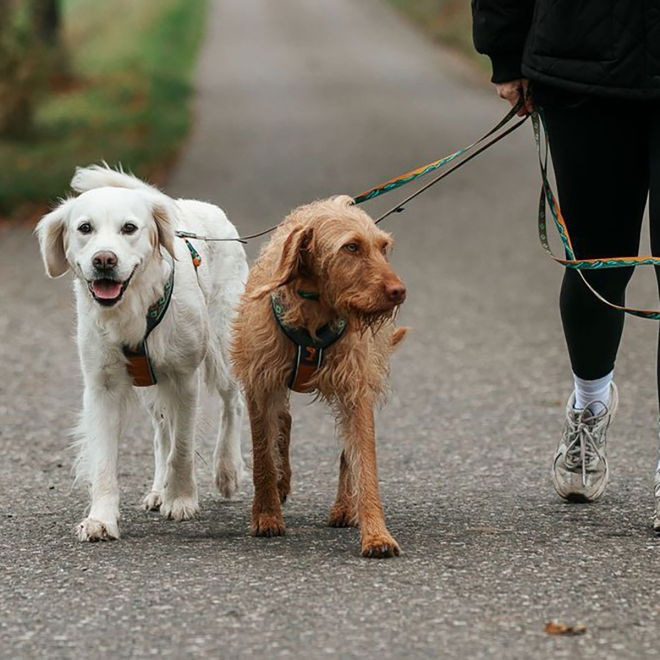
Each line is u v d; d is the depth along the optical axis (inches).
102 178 389.1
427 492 411.8
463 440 491.2
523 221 1080.8
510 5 367.2
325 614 279.6
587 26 342.0
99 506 364.5
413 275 879.1
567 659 251.1
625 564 315.9
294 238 327.0
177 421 391.9
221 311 434.0
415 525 366.0
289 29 2974.9
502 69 378.3
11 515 391.2
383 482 428.1
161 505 401.7
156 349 374.3
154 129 1566.2
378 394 357.1
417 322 739.4
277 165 1357.0
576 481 385.1
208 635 267.9
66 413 547.2
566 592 293.4
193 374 390.6
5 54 1512.1
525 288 829.8
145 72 2031.3
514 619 274.8
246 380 354.9
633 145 353.1
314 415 545.0
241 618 278.2
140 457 481.1
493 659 251.6
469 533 353.7
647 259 340.8
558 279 856.3
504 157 1412.4
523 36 371.9
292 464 460.1
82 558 335.9
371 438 343.0
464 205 1163.9
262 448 360.5
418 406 553.6
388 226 1076.5
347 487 371.6
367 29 2955.2
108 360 373.7
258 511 363.9
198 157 1425.9
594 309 374.3
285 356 345.1
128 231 363.3
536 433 499.2
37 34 1812.3
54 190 1195.9
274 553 337.1
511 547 335.6
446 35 2669.8
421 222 1090.7
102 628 275.0
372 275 321.4
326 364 341.7
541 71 353.4
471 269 896.3
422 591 295.7
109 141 1461.6
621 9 337.1
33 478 443.8
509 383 593.3
